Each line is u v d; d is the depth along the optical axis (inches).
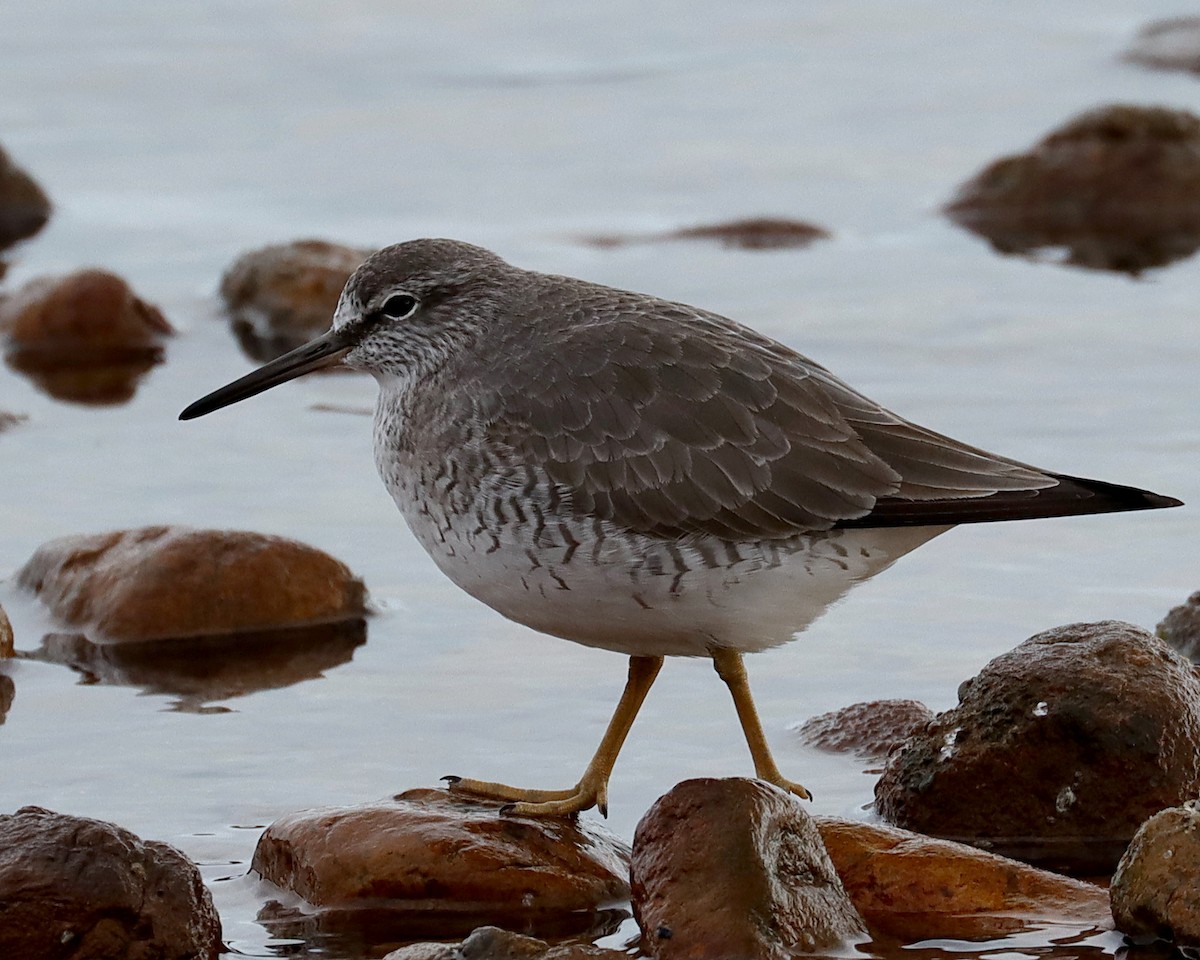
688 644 461.1
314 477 718.5
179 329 901.8
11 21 1378.0
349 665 569.3
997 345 848.3
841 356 837.2
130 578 595.5
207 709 538.6
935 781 459.8
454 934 420.8
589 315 479.2
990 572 621.0
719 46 1368.1
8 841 397.4
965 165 1141.7
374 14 1414.9
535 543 453.1
